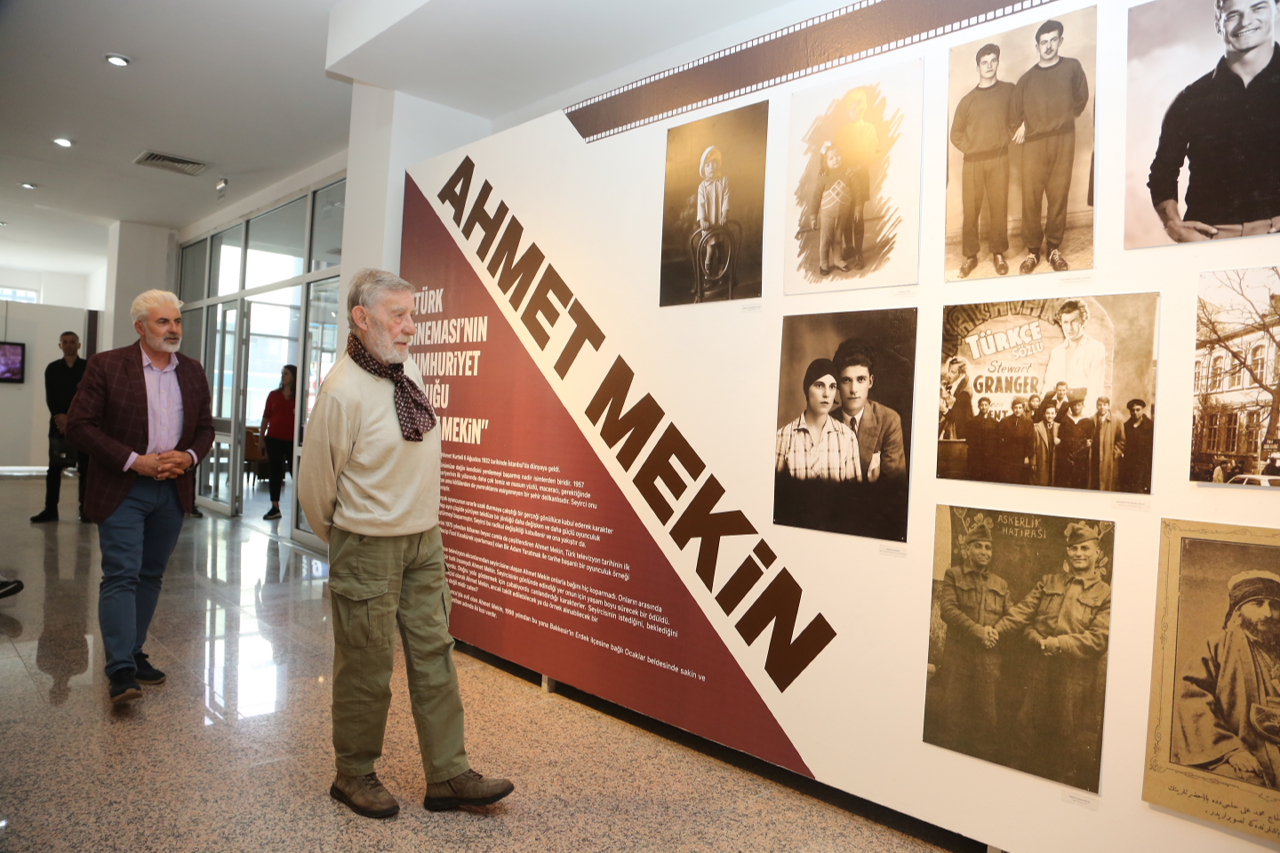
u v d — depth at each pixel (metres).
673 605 2.83
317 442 2.16
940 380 2.20
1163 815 1.85
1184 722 1.82
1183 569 1.83
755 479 2.60
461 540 3.82
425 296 4.16
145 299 3.05
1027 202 2.06
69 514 7.61
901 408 2.27
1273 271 1.72
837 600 2.39
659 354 2.92
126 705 2.97
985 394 2.12
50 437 7.11
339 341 4.86
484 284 3.76
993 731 2.09
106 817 2.17
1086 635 1.95
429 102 4.68
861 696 2.33
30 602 4.32
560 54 4.08
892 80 2.32
